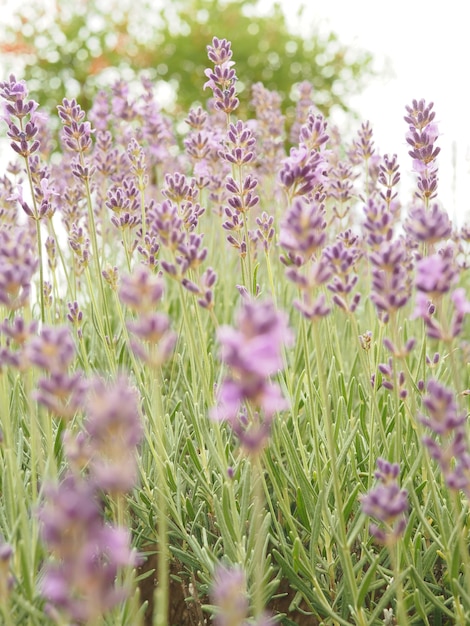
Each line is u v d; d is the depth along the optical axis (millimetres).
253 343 402
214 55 611
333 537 543
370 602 539
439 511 516
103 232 738
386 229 502
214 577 519
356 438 575
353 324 514
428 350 696
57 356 444
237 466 554
